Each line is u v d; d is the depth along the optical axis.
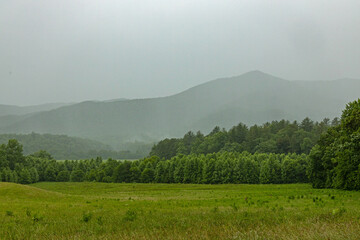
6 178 105.81
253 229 12.71
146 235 12.06
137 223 15.73
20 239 12.60
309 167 63.72
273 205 24.42
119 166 106.06
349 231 10.97
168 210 21.98
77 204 30.53
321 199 29.02
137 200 35.81
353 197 32.06
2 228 15.06
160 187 76.62
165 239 11.40
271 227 13.05
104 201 34.72
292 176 84.88
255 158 102.88
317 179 61.22
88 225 15.45
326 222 13.69
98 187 87.38
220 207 23.86
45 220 17.77
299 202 26.78
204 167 93.38
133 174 104.00
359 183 44.50
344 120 46.78
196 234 11.83
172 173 100.38
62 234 13.09
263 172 86.50
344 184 48.59
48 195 45.22
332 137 60.53
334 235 10.54
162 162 103.50
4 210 24.31
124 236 12.02
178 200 34.34
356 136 41.12
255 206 23.78
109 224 15.68
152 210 22.33
